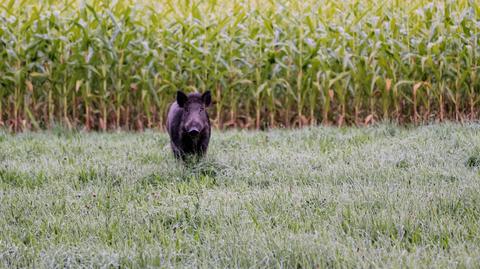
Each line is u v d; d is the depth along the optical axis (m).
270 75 33.78
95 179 19.47
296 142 25.28
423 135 25.83
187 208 15.54
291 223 14.47
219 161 20.77
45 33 32.56
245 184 18.34
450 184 17.25
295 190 17.36
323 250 12.35
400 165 20.28
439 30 32.97
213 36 32.62
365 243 13.11
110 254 12.58
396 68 33.62
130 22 32.56
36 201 16.56
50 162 21.53
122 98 32.69
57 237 13.92
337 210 15.12
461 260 11.58
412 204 15.32
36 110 32.91
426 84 31.94
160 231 14.09
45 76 31.94
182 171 19.84
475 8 33.19
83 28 31.55
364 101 34.19
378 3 34.59
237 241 13.08
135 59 33.09
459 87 32.50
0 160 22.72
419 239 13.36
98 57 32.69
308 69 32.78
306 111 34.66
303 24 33.88
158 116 33.84
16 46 31.94
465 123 29.19
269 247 12.75
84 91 32.50
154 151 23.66
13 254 12.75
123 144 25.84
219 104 33.09
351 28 33.22
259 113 33.38
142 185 18.75
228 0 35.50
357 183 17.92
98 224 14.66
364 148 23.14
